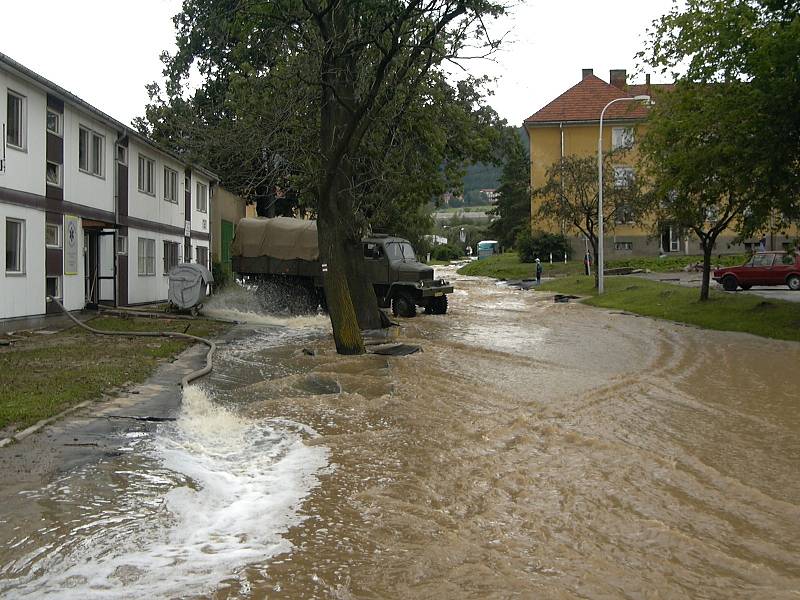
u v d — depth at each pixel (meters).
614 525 5.67
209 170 30.91
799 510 6.02
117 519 5.65
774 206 18.88
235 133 21.88
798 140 17.34
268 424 9.03
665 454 7.71
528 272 49.88
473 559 5.01
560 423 9.14
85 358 12.79
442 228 153.50
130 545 5.18
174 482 6.59
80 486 6.34
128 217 22.28
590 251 52.62
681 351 15.95
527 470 7.12
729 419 9.41
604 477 6.89
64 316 18.02
